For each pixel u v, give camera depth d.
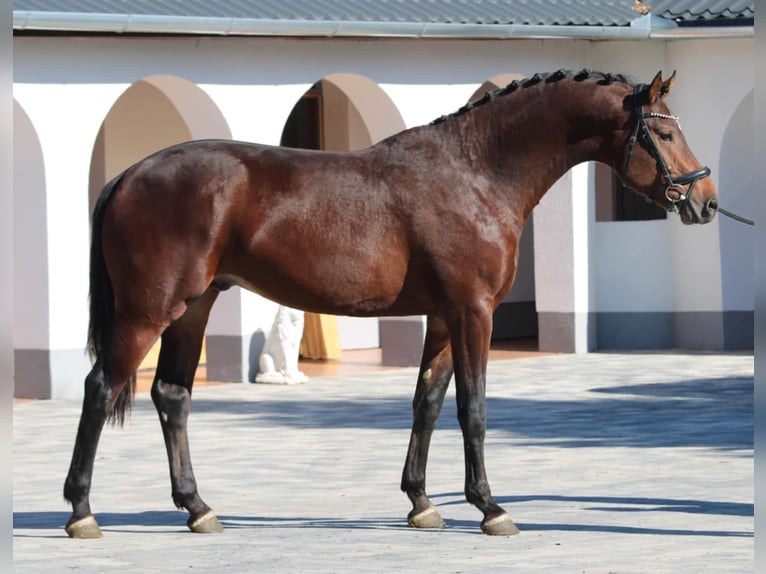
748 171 24.22
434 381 10.62
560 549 9.73
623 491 12.27
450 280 10.05
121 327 10.06
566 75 10.26
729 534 10.24
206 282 10.02
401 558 9.47
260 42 20.64
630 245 24.72
